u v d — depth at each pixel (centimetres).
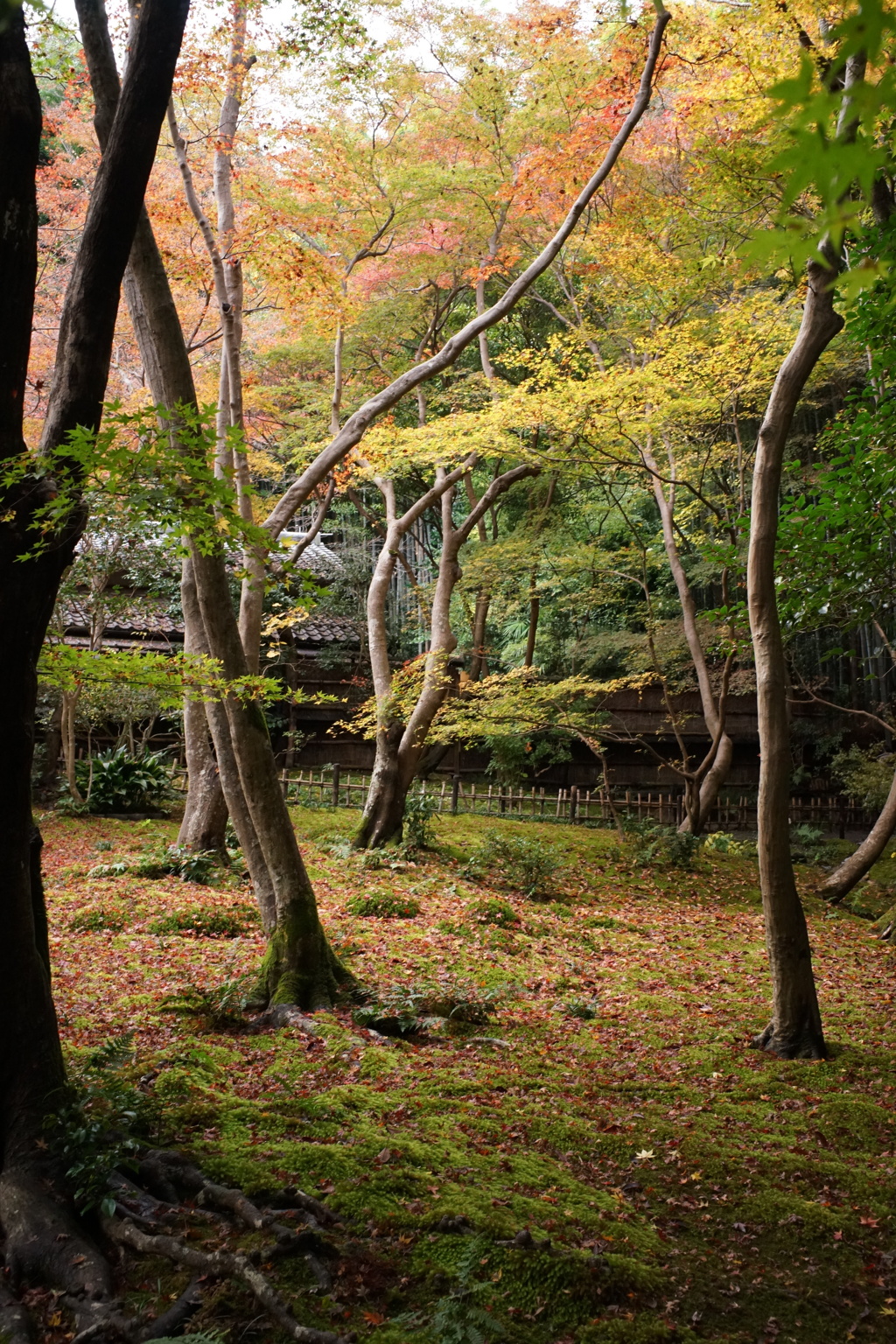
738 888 1460
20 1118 436
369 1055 635
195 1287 364
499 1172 480
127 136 438
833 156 138
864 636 2198
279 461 2233
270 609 2083
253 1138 489
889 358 839
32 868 475
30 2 321
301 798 1797
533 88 1470
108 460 388
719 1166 515
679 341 1312
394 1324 356
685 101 1205
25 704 431
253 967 848
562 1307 376
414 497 2450
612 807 1659
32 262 421
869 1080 668
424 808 1466
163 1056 601
